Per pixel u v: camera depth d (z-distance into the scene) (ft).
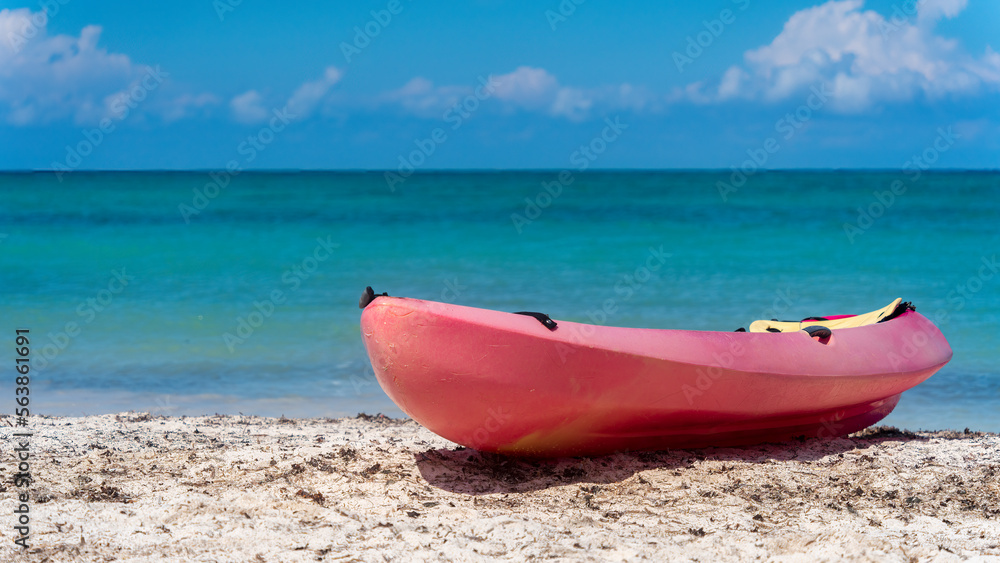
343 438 19.26
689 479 14.69
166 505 13.02
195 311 40.24
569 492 14.17
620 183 187.11
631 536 11.96
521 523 12.29
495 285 49.49
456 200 122.42
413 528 12.23
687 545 11.54
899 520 12.64
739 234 73.67
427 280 51.34
